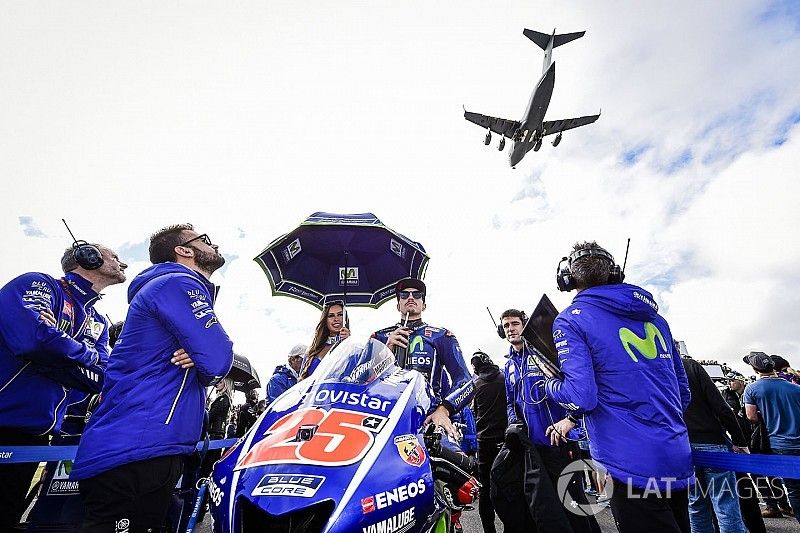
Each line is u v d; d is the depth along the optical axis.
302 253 3.64
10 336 2.17
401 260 3.65
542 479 2.90
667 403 1.83
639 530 1.72
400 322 3.20
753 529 3.46
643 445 1.75
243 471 1.47
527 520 3.25
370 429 1.60
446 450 2.02
